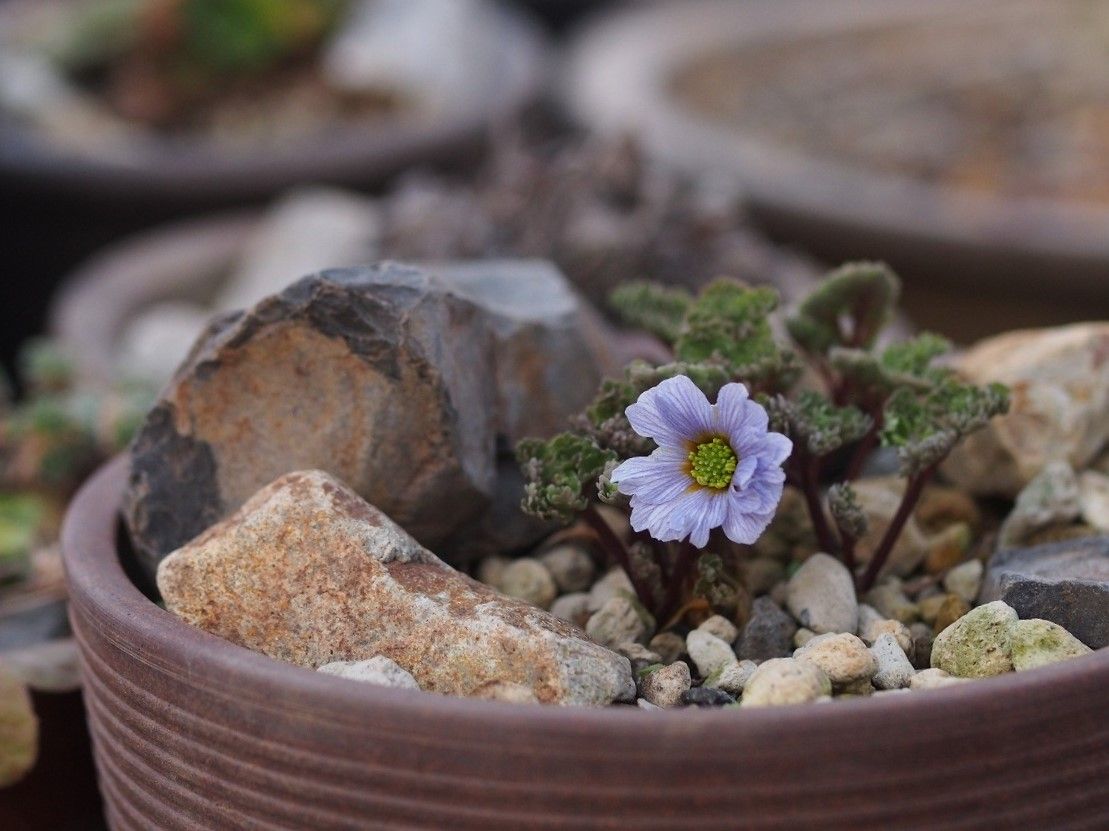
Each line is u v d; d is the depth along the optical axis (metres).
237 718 0.39
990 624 0.41
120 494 0.46
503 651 0.40
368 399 0.43
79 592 0.42
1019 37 1.27
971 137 1.04
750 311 0.44
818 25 1.31
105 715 0.42
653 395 0.41
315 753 0.38
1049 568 0.43
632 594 0.44
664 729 0.37
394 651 0.41
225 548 0.42
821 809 0.38
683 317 0.47
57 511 0.58
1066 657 0.41
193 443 0.44
